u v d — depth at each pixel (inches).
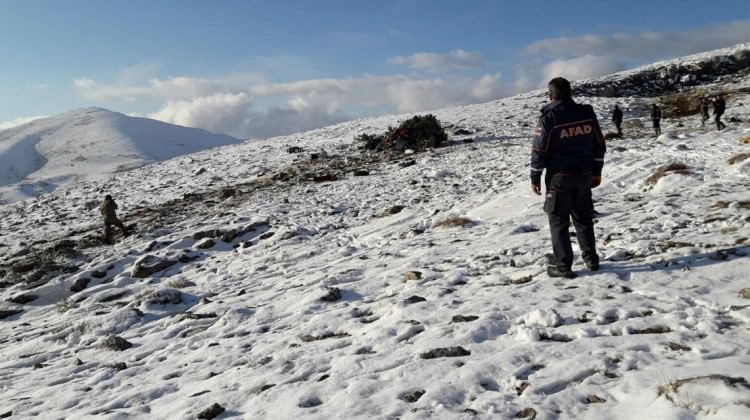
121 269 555.8
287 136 2298.2
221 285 429.1
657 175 487.5
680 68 2650.1
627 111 1795.0
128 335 327.6
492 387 155.7
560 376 151.9
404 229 521.7
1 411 219.8
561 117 234.2
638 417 122.7
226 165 1540.4
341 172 1087.6
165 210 909.8
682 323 176.2
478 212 519.8
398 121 2117.4
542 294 232.4
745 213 309.4
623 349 163.2
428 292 273.0
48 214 1109.1
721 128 1042.1
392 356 194.2
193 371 229.9
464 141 1341.0
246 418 164.2
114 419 183.8
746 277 211.0
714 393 119.9
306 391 174.7
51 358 308.2
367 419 146.4
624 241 298.4
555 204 243.6
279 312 304.3
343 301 302.8
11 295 513.7
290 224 636.1
